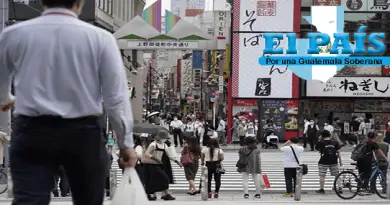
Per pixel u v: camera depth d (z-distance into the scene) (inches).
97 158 150.9
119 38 1699.1
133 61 2623.0
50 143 145.7
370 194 736.3
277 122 1744.6
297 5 1738.4
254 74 1745.8
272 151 1505.9
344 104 1846.7
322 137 803.4
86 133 148.6
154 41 1706.4
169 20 1707.7
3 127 776.9
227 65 1872.5
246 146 754.8
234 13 1744.6
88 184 152.3
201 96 3809.1
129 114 152.9
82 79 147.9
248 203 643.5
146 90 4089.6
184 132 1606.8
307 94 1786.4
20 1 1433.3
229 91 1753.2
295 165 764.0
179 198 748.6
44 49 146.9
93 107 149.2
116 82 150.2
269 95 1743.4
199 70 4485.7
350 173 742.5
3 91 158.9
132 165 158.7
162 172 676.7
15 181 147.7
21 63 148.5
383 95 1787.6
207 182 729.6
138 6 3218.5
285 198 754.8
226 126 1994.3
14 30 150.1
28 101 145.9
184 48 1705.2
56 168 152.3
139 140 728.3
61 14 150.9
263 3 1736.0
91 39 149.1
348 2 1759.4
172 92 6968.5
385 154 797.2
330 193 809.5
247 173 753.0
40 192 146.6
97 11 1793.8
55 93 146.9
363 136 1604.3
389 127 1446.9
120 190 157.4
